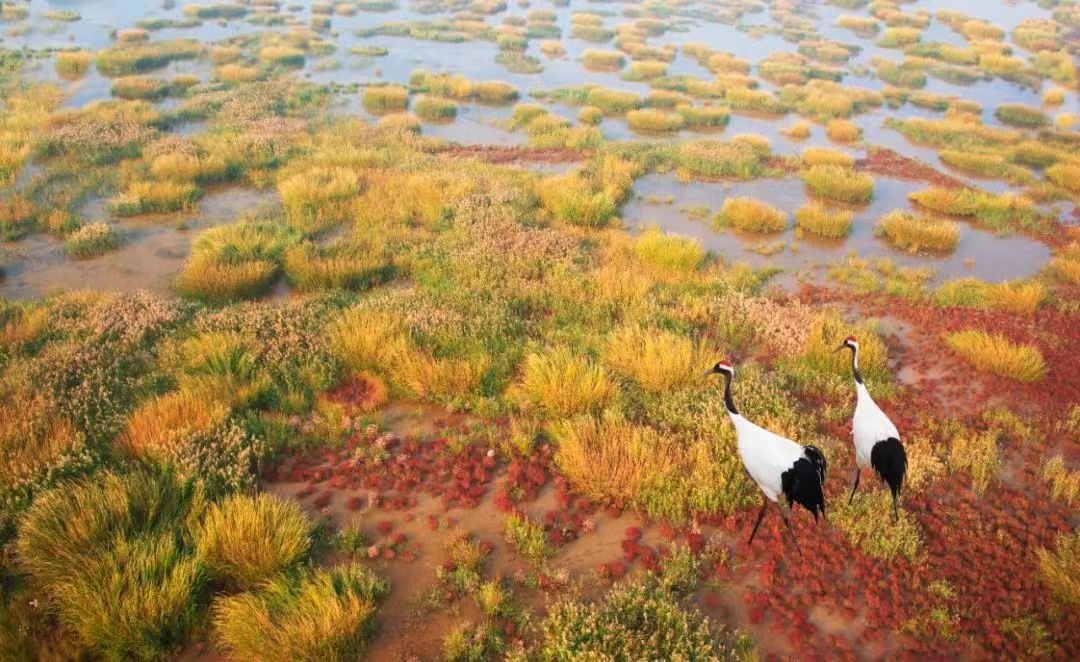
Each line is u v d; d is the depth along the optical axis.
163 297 13.90
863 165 25.47
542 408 10.18
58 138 22.08
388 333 11.52
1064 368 11.98
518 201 19.53
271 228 16.95
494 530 7.94
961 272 16.92
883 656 6.55
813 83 36.94
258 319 11.97
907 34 47.97
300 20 47.31
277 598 6.58
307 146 24.12
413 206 19.22
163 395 10.05
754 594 7.14
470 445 9.38
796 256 17.56
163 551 6.84
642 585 7.06
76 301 13.04
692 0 62.75
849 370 11.54
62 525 7.22
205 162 21.03
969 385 11.52
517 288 14.00
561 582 7.14
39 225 16.98
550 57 41.97
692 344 11.64
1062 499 8.82
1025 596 7.22
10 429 8.48
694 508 8.20
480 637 6.39
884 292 15.30
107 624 6.11
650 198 21.03
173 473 8.14
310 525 7.62
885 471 7.85
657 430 9.69
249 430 9.24
